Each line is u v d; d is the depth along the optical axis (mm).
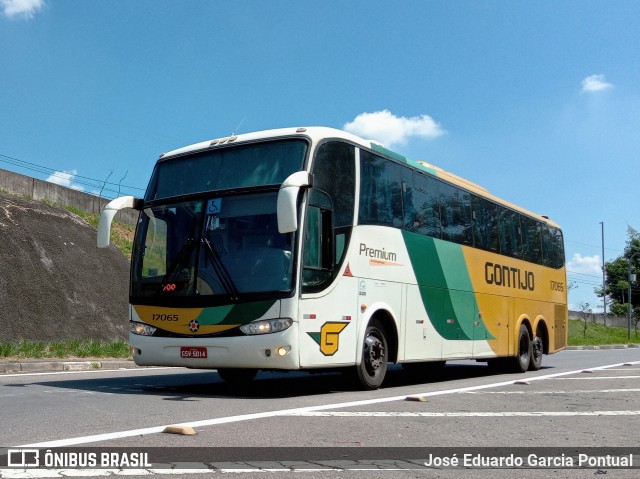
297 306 8727
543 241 18234
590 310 57750
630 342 49844
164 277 9492
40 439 5488
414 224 11812
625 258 83000
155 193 10227
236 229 9211
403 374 15359
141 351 9547
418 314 11633
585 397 9547
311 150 9258
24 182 24484
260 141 9602
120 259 21766
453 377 14172
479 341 13891
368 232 10344
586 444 5871
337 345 9438
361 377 10062
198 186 9805
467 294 13508
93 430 5930
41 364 13805
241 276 8961
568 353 29344
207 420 6500
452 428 6508
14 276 17391
